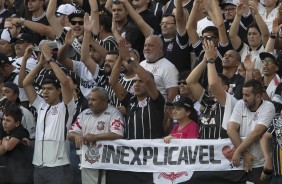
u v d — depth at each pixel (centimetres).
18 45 3938
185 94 3459
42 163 3459
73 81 3650
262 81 3522
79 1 4381
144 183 3325
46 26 4159
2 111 3597
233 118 3167
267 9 3969
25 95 3750
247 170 3147
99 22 3922
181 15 3766
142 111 3344
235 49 3725
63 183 3450
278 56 3578
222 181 3216
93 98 3366
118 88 3459
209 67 3228
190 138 3266
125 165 3338
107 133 3356
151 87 3319
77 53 3881
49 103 3484
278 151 3112
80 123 3409
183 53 3794
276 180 3120
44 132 3466
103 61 3753
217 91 3209
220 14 3725
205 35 3697
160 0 4128
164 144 3291
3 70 3809
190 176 3247
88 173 3403
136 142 3325
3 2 4578
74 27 3894
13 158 3519
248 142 3120
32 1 4212
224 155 3206
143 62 3641
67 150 3466
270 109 3133
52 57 3762
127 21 3962
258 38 3703
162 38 3881
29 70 3859
